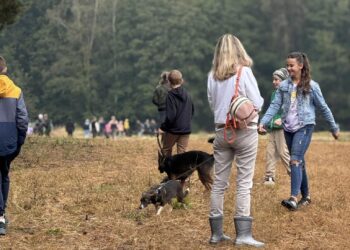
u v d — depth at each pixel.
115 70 88.31
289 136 10.27
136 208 10.22
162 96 14.35
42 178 12.58
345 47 95.06
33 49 84.94
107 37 89.81
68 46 86.38
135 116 86.75
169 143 11.98
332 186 12.77
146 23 88.69
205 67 91.56
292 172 10.26
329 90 92.50
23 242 8.47
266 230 9.09
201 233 9.01
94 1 88.50
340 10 96.25
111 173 13.48
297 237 8.91
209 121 89.88
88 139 21.45
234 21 94.19
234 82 8.02
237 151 8.15
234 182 12.70
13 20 18.59
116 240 8.62
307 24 95.81
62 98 85.75
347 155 19.44
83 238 8.70
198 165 10.74
